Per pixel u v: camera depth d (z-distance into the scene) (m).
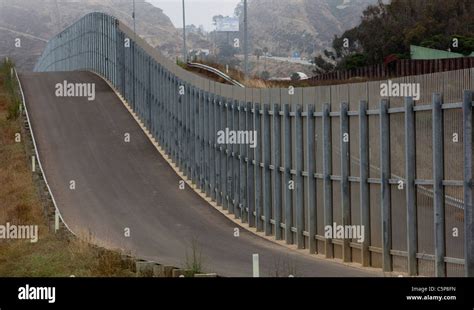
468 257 26.30
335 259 36.22
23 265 35.38
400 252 31.19
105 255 32.81
